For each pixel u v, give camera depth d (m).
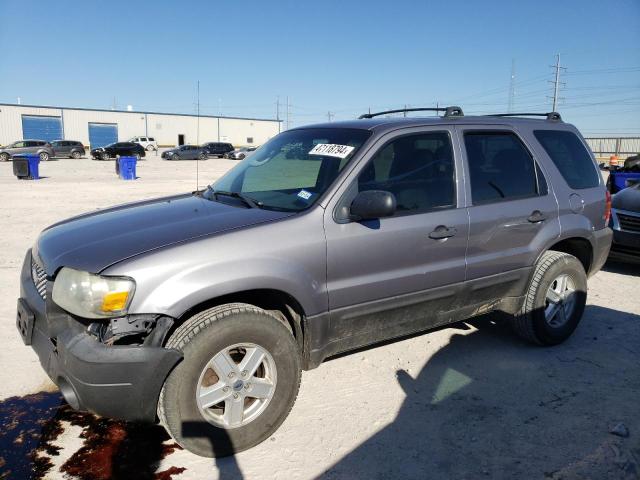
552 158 4.57
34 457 3.02
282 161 3.97
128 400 2.73
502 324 5.12
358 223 3.38
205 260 2.88
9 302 5.49
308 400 3.67
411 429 3.35
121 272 2.73
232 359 3.03
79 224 3.58
